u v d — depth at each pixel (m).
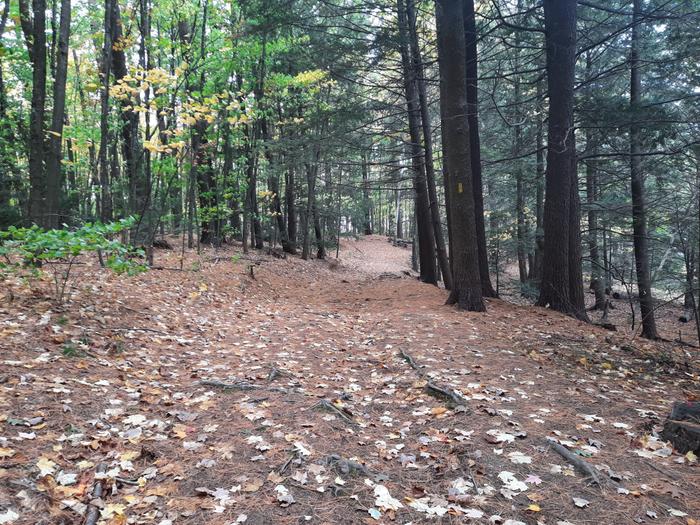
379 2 11.95
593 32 11.34
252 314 8.20
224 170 14.55
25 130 11.68
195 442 3.14
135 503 2.42
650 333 11.90
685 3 9.26
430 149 13.79
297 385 4.46
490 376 4.80
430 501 2.61
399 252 36.72
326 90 18.17
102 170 8.69
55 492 2.39
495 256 18.70
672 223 10.17
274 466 2.88
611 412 3.98
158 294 7.88
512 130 15.56
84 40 15.73
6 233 4.70
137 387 4.00
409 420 3.74
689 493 2.74
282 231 21.86
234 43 12.02
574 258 9.67
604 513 2.53
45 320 5.00
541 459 3.08
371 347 6.04
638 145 10.61
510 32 10.51
